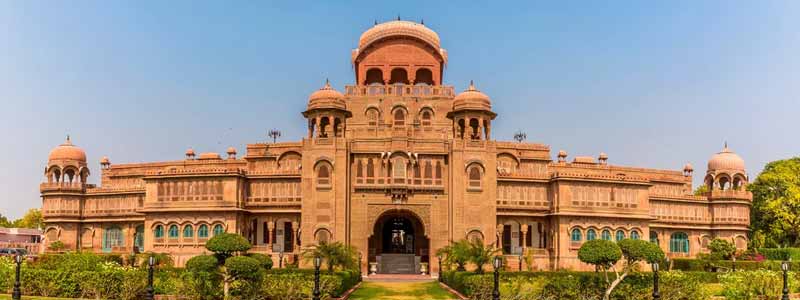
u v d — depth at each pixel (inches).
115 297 1868.8
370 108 3427.7
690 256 3730.3
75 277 1875.0
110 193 3663.9
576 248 3085.6
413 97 3437.5
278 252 2992.1
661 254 1926.7
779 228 3900.1
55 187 3705.7
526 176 3169.3
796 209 3858.3
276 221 3144.7
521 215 3132.4
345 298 2043.6
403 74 3656.5
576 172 3341.5
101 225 3676.2
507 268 2861.7
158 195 3132.4
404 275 2920.8
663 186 3912.4
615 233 3152.1
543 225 3191.4
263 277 1834.4
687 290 1955.0
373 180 2950.3
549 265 3110.2
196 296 1801.2
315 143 2945.4
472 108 3038.9
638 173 3890.3
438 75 3550.7
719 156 3917.3
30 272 1893.5
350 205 2938.0
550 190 3186.5
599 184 3159.5
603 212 3137.3
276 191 3120.1
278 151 3585.1
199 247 3038.9
